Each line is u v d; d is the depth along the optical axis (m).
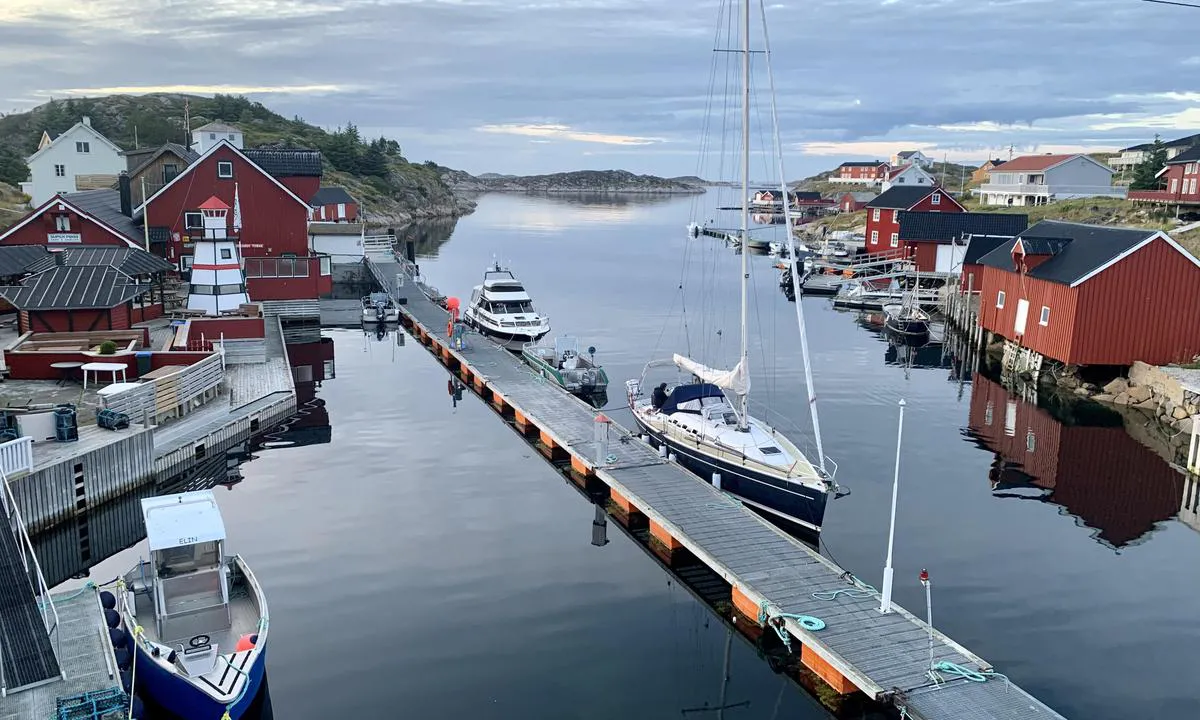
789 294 70.94
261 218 58.59
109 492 25.33
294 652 17.39
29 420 24.98
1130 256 38.72
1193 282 39.03
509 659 17.31
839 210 136.62
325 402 37.34
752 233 122.19
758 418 34.31
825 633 16.88
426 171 182.62
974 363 46.09
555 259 93.88
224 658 15.32
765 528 22.02
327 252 72.06
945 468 28.91
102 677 14.69
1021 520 24.41
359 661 17.12
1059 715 14.35
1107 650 17.52
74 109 152.75
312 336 52.50
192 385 31.41
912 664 15.78
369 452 30.55
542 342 49.47
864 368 44.47
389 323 57.25
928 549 22.38
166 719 15.31
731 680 16.77
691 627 18.75
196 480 27.44
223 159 57.38
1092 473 28.50
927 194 79.88
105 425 26.56
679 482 25.39
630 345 49.47
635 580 20.97
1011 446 31.39
